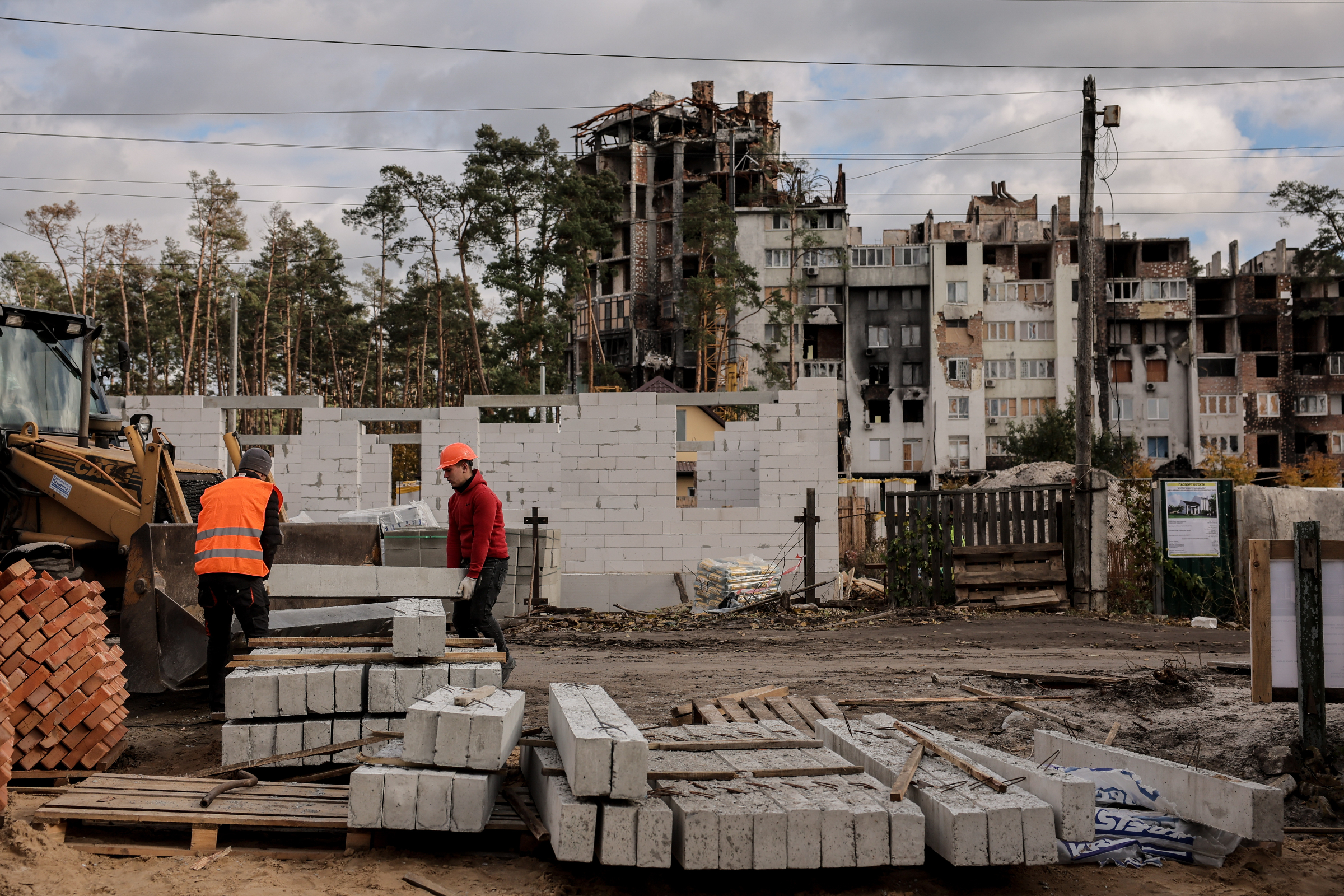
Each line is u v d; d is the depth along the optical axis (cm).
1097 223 6250
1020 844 426
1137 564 1569
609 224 5559
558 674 974
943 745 534
